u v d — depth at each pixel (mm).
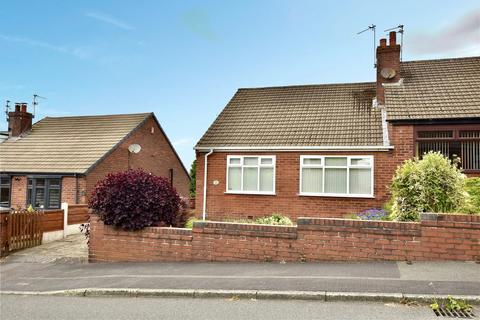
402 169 9352
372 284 6473
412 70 17078
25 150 24719
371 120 15992
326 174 15227
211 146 16688
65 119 28297
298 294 6312
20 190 22422
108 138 24688
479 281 6367
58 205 21531
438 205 8641
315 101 18453
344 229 8164
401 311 5555
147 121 27562
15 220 12648
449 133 13344
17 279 9070
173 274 8062
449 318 5246
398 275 6848
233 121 18188
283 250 8547
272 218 11250
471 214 7902
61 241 14500
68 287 7820
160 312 6000
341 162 15039
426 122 13453
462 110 13375
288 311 5762
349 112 16891
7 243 12188
